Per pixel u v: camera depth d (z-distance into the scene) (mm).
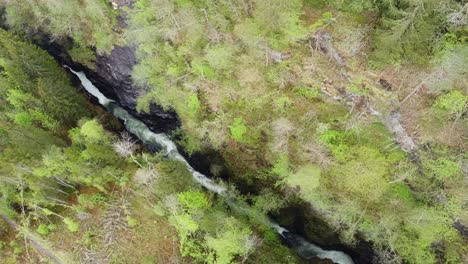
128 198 32438
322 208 29484
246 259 29656
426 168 26672
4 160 28500
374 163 26797
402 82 25609
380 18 23953
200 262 29688
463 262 26969
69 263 30906
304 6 26547
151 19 30938
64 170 29594
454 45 22266
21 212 31953
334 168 27656
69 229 31688
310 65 27797
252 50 28359
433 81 23953
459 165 25406
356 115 27922
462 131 25125
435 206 27031
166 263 30406
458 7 21078
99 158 31172
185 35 30281
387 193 27672
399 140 27172
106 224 31797
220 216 30469
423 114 25906
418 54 23594
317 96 28672
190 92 31906
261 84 29359
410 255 28047
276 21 26172
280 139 29234
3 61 31844
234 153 32625
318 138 28172
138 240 31391
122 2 31656
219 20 28297
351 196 27922
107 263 30891
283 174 29312
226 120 31484
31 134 30734
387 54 24203
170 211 29891
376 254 30188
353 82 27141
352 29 25422
